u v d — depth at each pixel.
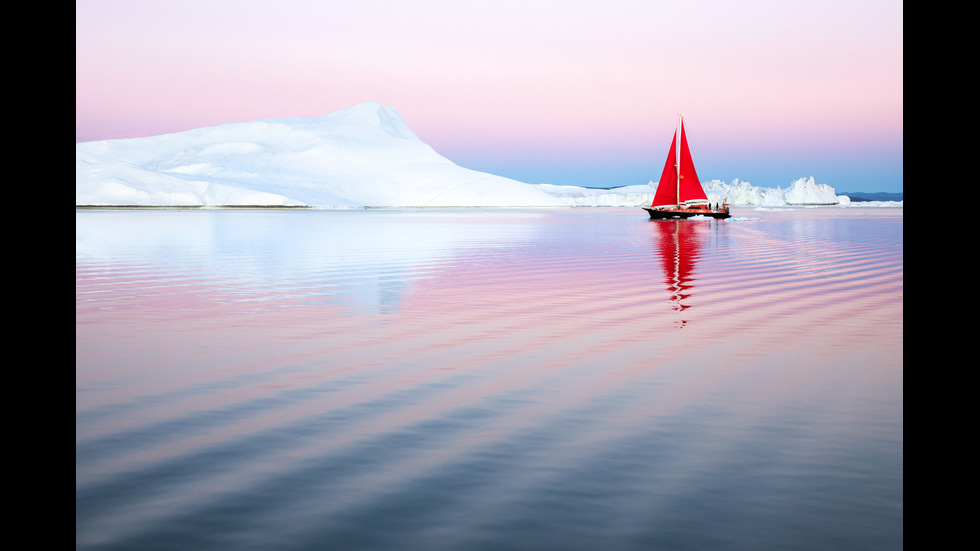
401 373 10.44
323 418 8.22
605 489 6.11
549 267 27.69
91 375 10.28
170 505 5.82
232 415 8.34
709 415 8.30
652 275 24.70
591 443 7.32
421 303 17.88
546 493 6.04
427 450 7.12
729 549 5.08
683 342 12.81
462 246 40.00
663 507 5.75
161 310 16.62
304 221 81.00
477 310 16.73
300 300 18.41
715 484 6.22
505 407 8.66
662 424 7.95
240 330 14.03
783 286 21.44
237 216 98.00
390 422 8.06
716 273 25.41
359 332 13.82
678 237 49.69
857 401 8.88
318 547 5.12
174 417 8.27
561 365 10.96
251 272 25.45
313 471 6.56
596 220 89.12
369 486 6.20
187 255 32.91
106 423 8.02
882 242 43.94
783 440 7.39
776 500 5.89
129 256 32.25
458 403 8.84
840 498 5.92
